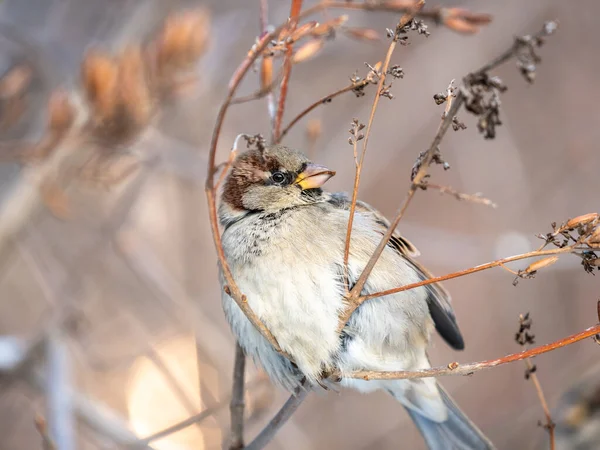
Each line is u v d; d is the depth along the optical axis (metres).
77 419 8.98
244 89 12.69
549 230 13.04
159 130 10.90
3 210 10.53
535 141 13.95
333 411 12.18
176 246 12.99
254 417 8.06
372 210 7.33
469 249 12.27
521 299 13.05
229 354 10.65
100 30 12.93
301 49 6.09
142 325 12.16
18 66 10.70
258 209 6.94
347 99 12.99
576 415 7.91
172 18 8.98
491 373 12.81
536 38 4.55
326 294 6.34
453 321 7.47
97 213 11.77
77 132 8.70
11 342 9.80
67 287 10.68
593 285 12.84
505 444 11.85
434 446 7.83
